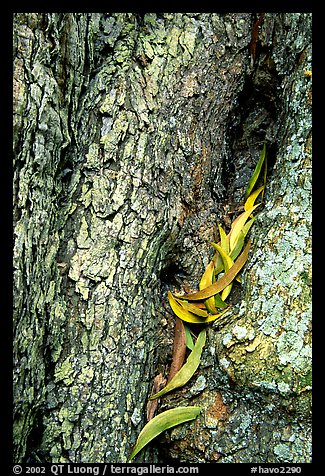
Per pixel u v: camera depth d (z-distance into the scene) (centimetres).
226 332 138
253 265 142
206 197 153
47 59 131
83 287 136
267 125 160
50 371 134
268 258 140
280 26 152
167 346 146
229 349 137
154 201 142
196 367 143
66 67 136
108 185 139
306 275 136
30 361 129
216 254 151
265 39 153
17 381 127
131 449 137
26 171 128
